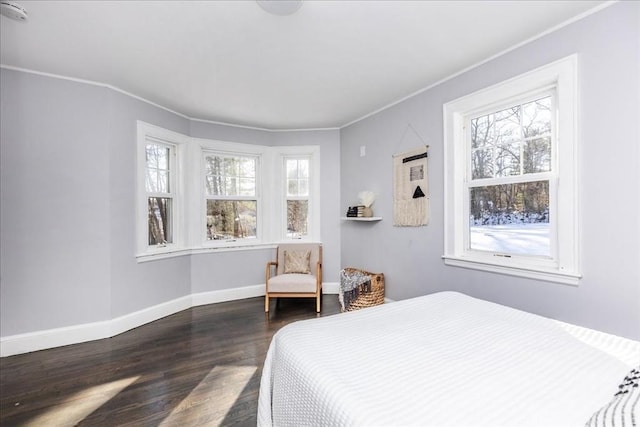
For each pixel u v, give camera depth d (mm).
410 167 3352
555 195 2219
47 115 2771
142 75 2855
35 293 2721
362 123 4105
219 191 4391
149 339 2949
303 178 4781
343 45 2355
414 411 861
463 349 1262
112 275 3062
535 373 1062
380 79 2969
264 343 2848
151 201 3652
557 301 2152
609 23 1884
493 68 2535
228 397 2008
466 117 2861
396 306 1855
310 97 3420
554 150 2227
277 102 3562
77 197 2895
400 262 3510
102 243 3006
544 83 2225
